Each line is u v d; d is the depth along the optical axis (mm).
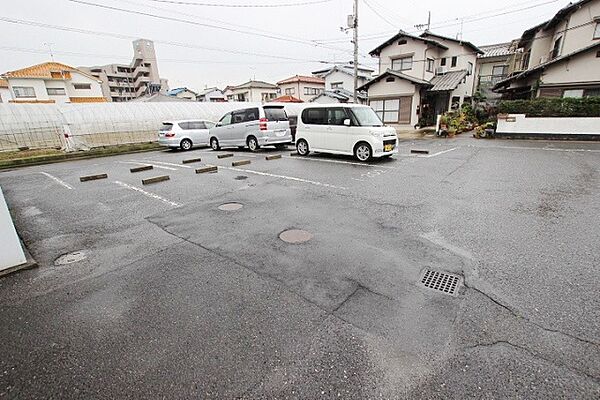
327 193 5344
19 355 1932
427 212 4254
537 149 9906
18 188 6730
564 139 12094
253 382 1681
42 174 8461
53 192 6164
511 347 1860
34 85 26750
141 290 2590
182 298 2457
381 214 4234
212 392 1628
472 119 18547
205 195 5473
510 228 3631
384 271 2775
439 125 15406
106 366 1823
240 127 11086
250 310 2281
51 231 4008
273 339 1985
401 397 1569
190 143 13094
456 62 20469
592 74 13031
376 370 1732
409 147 11469
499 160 8102
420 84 17422
